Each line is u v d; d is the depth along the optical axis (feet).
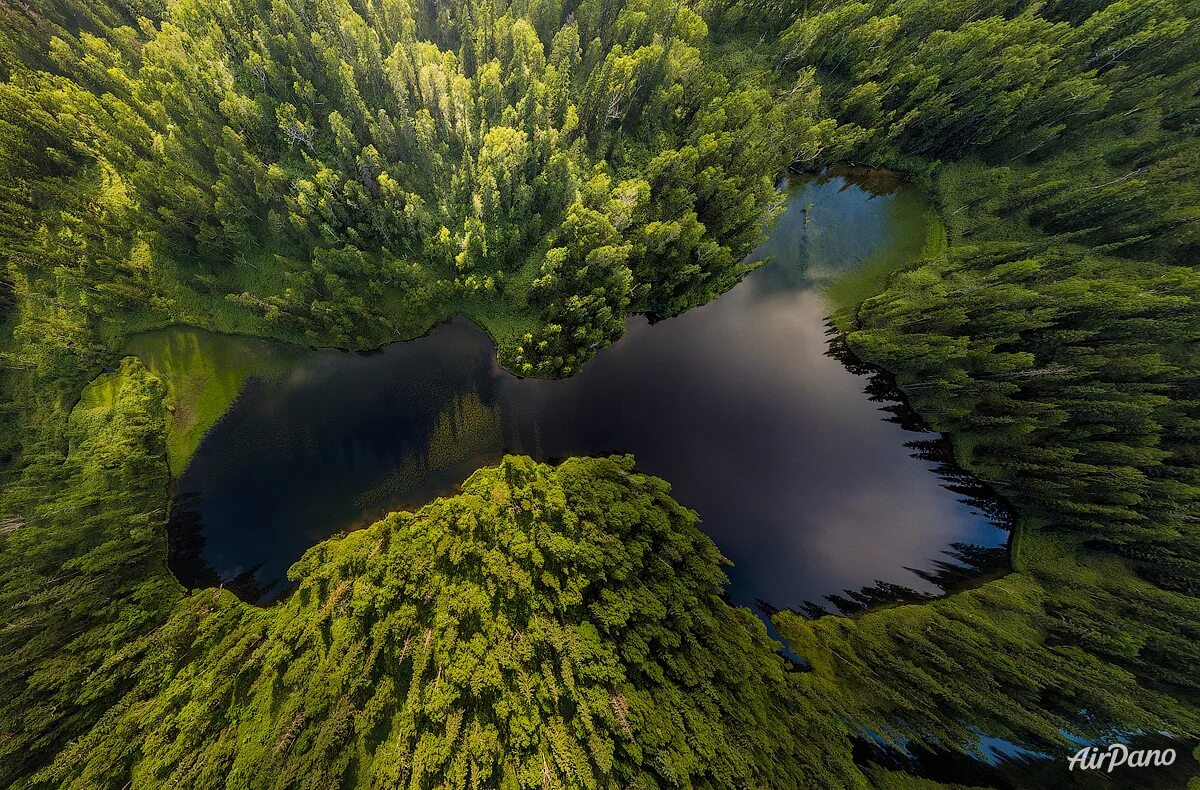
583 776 135.85
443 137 233.76
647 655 159.43
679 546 177.88
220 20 220.84
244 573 193.16
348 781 145.59
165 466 200.95
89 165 214.69
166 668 163.22
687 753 138.10
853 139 252.21
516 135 199.82
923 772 155.02
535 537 176.24
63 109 204.74
